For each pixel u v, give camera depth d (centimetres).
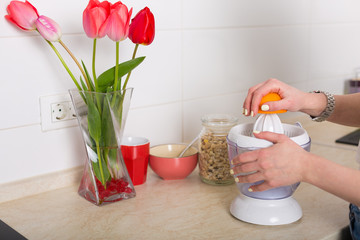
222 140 119
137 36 104
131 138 126
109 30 99
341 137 160
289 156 87
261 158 88
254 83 162
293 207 101
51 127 116
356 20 200
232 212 103
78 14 116
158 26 131
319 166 85
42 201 111
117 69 104
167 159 120
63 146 120
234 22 150
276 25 164
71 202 111
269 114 98
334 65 194
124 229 97
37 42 110
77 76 119
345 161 137
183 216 103
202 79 146
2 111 108
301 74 180
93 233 96
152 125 137
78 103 103
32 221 101
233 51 153
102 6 101
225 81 153
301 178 88
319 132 168
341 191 84
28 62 110
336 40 192
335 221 101
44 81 113
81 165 124
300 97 102
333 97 108
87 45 119
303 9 173
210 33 145
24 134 112
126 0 123
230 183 122
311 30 179
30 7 100
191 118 146
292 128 101
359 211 95
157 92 136
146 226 98
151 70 133
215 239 93
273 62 167
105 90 107
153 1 129
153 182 124
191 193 116
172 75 138
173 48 137
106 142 106
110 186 109
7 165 111
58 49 114
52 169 119
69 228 98
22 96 110
